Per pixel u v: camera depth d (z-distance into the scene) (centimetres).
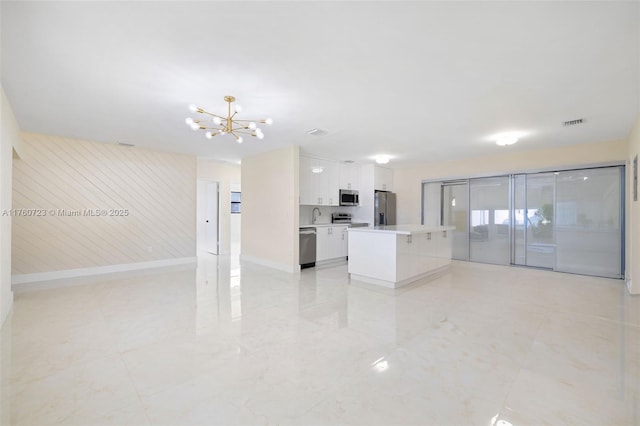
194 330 277
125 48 216
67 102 320
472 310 334
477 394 182
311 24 188
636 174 376
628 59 229
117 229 538
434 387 189
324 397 179
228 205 807
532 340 256
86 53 222
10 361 219
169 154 598
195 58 230
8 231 312
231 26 190
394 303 358
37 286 430
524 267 579
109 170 527
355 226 692
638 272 385
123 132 447
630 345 247
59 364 215
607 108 334
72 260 494
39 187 464
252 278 489
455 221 685
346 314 321
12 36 200
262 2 168
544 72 252
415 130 427
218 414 164
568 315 317
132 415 163
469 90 289
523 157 575
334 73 254
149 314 317
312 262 594
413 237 461
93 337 260
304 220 679
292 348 242
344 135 458
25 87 281
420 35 200
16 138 382
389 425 156
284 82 271
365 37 203
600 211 501
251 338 260
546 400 176
